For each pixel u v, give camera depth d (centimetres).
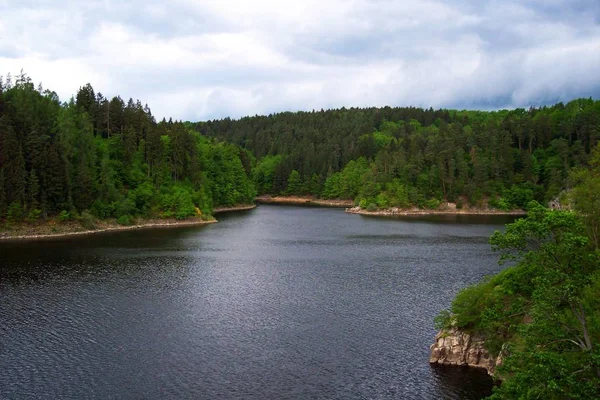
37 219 10994
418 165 19025
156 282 6762
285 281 6888
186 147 16288
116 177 13400
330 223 14425
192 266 7856
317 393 3662
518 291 3756
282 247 9875
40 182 11150
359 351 4412
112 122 15200
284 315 5372
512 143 19762
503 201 18025
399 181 18888
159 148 14575
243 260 8419
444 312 4550
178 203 13975
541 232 2859
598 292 2928
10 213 10550
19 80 13362
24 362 4122
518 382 2452
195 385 3769
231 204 19462
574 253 2784
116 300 5872
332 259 8550
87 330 4866
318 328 4972
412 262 8256
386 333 4841
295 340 4656
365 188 19275
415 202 18125
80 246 9556
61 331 4828
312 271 7544
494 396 2555
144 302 5809
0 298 5862
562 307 3122
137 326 5000
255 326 5028
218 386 3753
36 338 4638
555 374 2367
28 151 11175
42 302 5741
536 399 2339
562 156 18450
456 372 4022
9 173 10738
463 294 4453
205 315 5362
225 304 5766
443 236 11531
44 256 8444
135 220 12950
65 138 11931
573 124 19650
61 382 3784
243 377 3903
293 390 3706
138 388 3712
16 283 6569
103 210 12281
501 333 4009
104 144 14062
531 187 18425
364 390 3716
